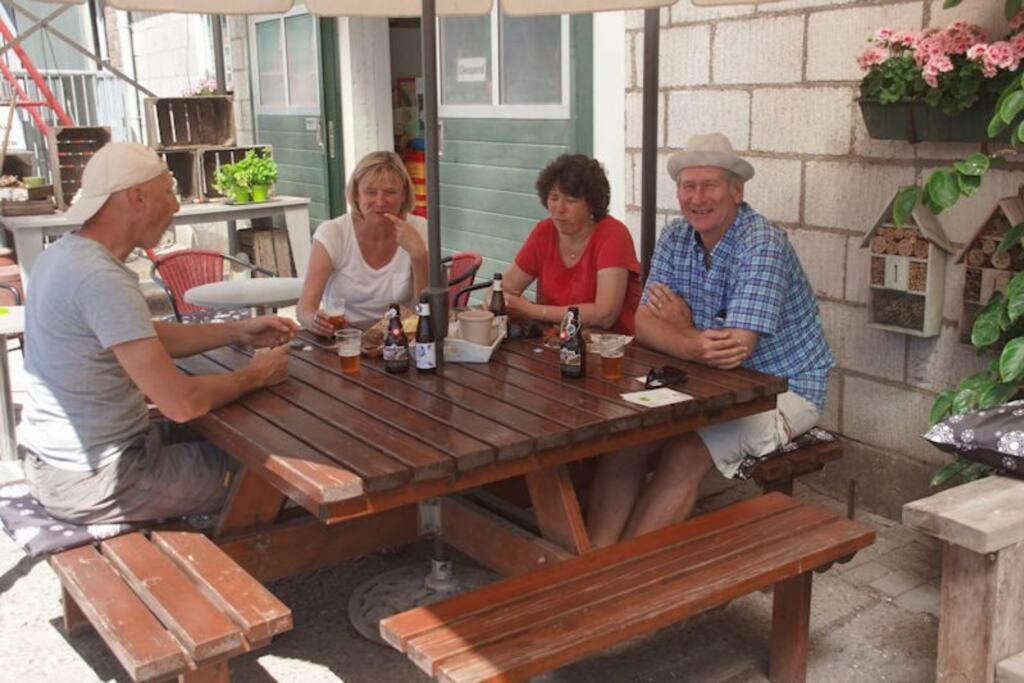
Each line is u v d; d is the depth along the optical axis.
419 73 8.09
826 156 3.97
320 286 3.81
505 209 6.12
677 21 4.52
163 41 11.04
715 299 3.34
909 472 3.89
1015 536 2.23
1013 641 2.32
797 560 2.54
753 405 2.96
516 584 2.42
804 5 3.94
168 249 10.46
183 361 3.35
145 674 2.14
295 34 8.27
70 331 2.72
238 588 2.41
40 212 6.44
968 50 3.12
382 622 2.25
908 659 3.00
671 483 3.13
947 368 3.68
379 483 2.28
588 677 2.93
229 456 3.00
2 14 12.27
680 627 3.19
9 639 3.16
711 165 3.18
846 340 4.04
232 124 7.68
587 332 3.44
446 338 3.20
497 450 2.43
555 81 5.51
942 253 3.59
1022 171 3.34
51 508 2.80
